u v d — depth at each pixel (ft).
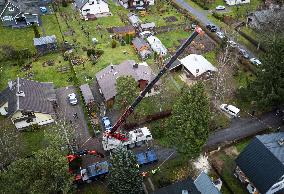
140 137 212.23
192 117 175.94
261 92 220.23
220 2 382.83
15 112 218.18
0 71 280.51
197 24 337.93
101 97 254.27
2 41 318.45
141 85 249.55
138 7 368.27
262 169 179.52
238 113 238.07
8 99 232.12
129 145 212.43
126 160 169.17
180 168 201.87
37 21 341.62
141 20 347.77
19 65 286.25
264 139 187.21
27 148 214.69
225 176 197.36
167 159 207.62
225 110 237.25
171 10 366.84
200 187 169.27
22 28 336.70
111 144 208.13
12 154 197.67
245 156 188.24
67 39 318.24
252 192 186.70
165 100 249.55
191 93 180.86
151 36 312.09
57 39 317.22
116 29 320.91
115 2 381.19
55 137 194.29
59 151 173.99
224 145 213.25
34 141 220.02
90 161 206.80
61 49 303.68
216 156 208.95
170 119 191.93
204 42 315.78
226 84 263.08
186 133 177.78
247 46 310.04
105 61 289.94
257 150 184.65
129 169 169.37
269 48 233.55
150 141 217.97
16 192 147.23
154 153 205.46
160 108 240.73
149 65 282.97
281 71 212.43
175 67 274.77
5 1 339.16
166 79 267.18
